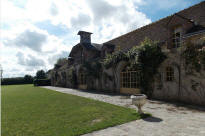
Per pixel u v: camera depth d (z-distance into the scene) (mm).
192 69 7258
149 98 9305
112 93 12609
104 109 6348
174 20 8664
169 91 8469
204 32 6926
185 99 7613
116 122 4426
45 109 6707
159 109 6211
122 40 14703
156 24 11492
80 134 3625
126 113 5508
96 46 19672
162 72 8852
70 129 3961
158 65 9000
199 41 7020
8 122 4785
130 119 4715
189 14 9297
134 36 13211
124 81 12516
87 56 18609
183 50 7707
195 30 7754
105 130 3879
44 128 4121
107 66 13719
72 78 22234
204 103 6762
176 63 8062
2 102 9062
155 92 9289
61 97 11008
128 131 3754
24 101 9359
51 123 4562
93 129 3887
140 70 9836
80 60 20875
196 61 7062
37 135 3619
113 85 13328
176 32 8938
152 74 9312
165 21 10688
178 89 7969
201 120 4574
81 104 7766
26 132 3850
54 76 32062
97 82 15812
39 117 5332
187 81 7504
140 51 9352
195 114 5328
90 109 6418
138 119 4770
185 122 4391
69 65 24891
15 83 47250
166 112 5676
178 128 3889
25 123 4645
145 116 4996
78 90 17203
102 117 5074
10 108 7113
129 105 7207
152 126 4086
